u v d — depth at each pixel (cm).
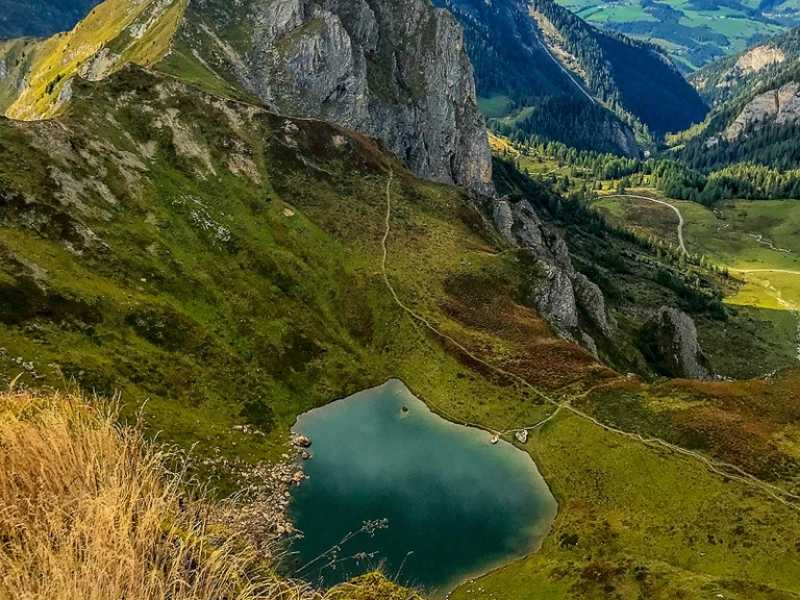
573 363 11344
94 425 1529
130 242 10819
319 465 8850
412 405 10594
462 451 9431
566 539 7644
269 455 8731
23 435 1368
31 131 11038
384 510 7975
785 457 8450
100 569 1083
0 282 8356
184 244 11594
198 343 9931
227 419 9094
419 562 7212
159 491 1425
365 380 11056
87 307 8994
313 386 10650
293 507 7912
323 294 12394
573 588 6681
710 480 8281
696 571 6988
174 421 8256
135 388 8369
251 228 12825
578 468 8944
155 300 10125
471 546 7525
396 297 12462
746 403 9600
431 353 11519
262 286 11812
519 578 6975
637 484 8512
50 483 1308
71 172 11056
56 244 9775
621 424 9600
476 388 10781
